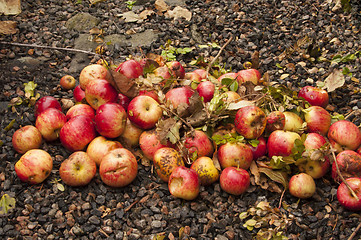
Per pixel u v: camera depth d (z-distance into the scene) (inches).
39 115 51.7
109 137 50.7
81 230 45.6
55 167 50.9
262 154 50.1
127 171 47.9
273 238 44.5
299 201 47.8
